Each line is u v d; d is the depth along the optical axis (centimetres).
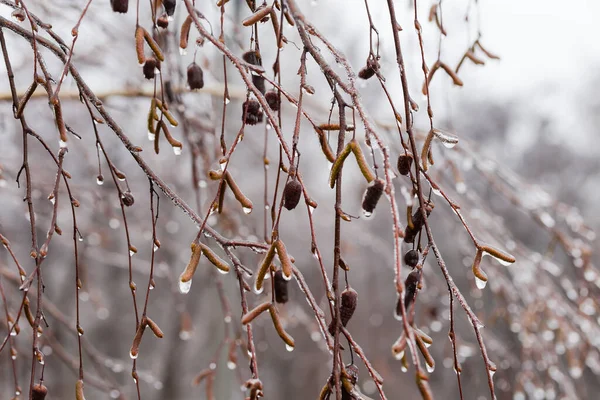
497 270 159
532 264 152
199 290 250
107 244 195
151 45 81
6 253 187
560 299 151
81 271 176
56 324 212
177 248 211
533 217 152
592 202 414
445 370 277
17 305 176
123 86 146
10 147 168
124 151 186
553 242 150
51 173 180
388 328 304
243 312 82
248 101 82
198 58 142
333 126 80
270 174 210
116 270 302
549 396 151
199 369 274
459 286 255
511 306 159
